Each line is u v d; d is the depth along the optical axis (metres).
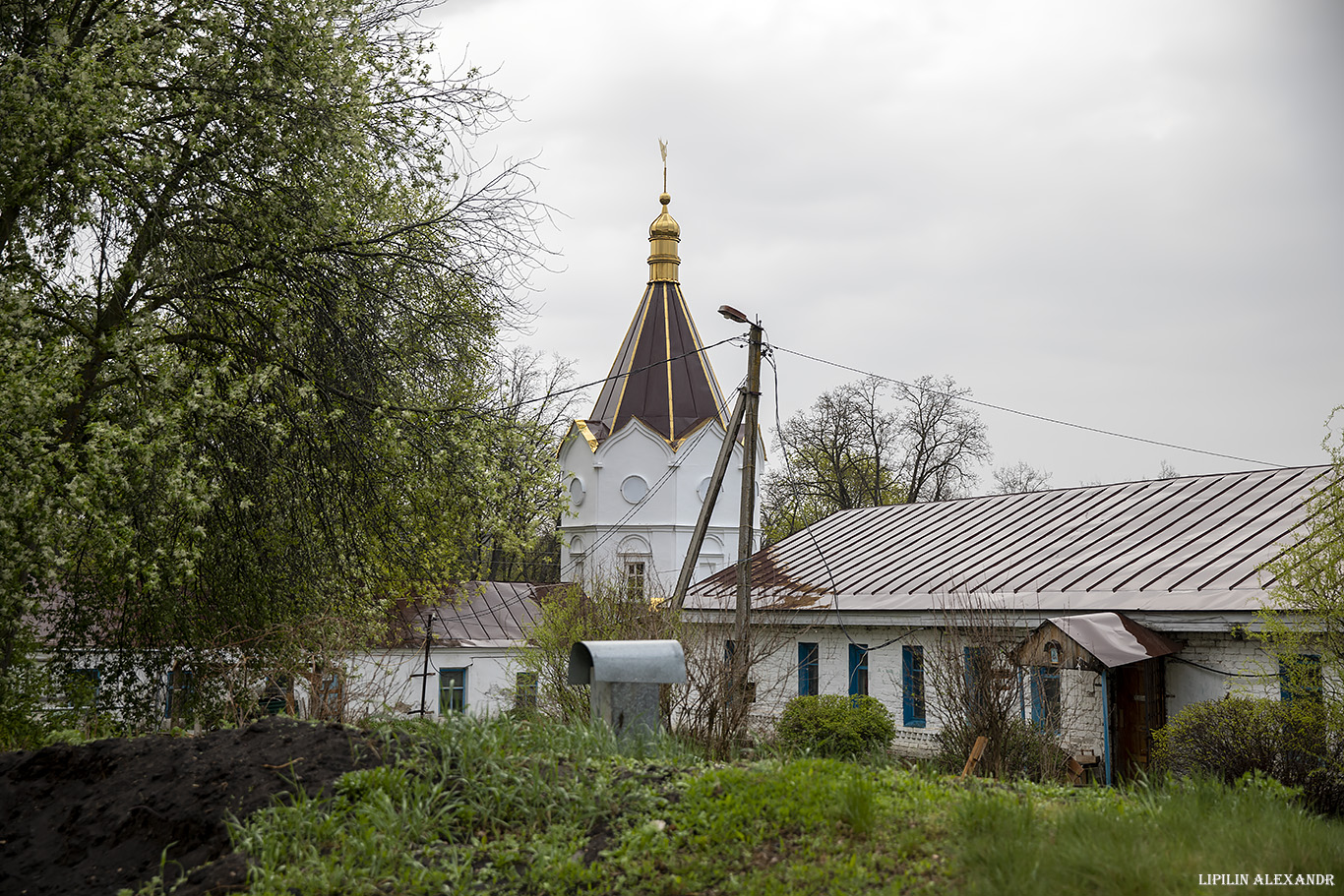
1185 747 11.94
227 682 14.97
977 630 15.36
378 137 14.66
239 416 13.18
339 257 14.70
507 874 5.88
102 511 10.80
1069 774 14.08
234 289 14.47
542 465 16.78
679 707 13.40
